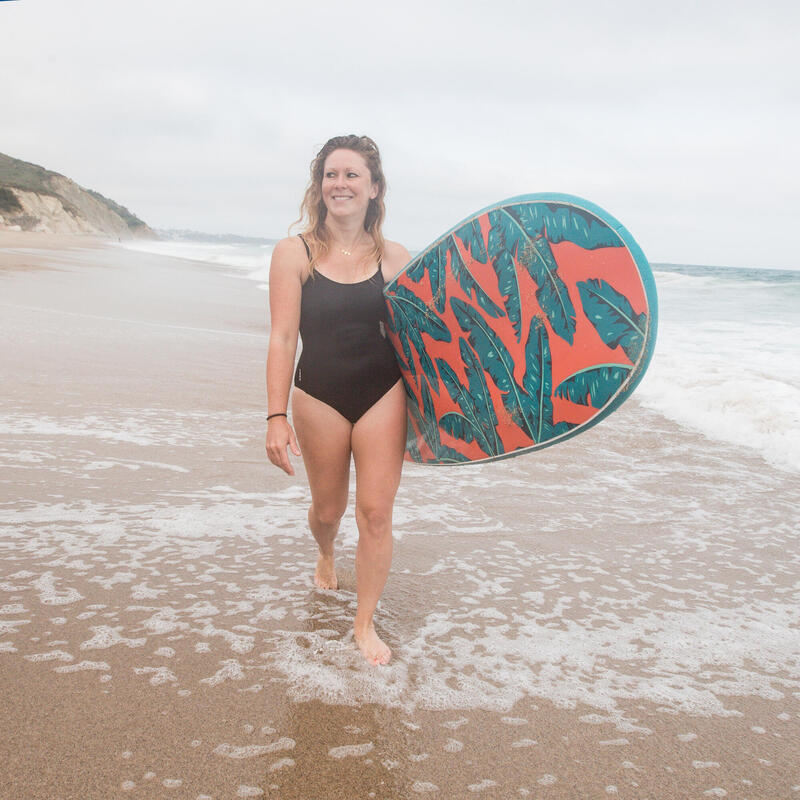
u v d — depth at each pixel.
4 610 2.40
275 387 2.30
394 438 2.38
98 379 6.17
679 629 2.57
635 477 4.41
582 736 1.93
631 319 2.05
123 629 2.33
